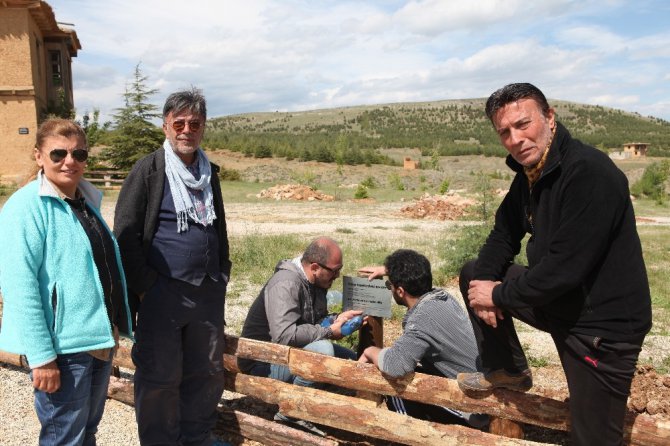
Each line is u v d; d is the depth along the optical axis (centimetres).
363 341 401
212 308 351
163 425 352
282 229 1692
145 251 332
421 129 18350
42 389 274
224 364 411
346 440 396
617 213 244
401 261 364
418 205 2280
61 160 275
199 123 325
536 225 267
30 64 2823
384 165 6900
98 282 290
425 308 355
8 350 271
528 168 268
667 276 1032
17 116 2827
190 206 331
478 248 969
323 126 18875
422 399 344
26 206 271
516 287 265
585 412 271
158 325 336
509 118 257
